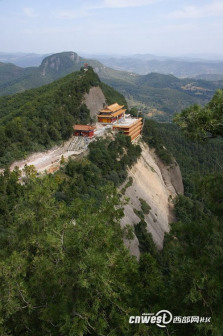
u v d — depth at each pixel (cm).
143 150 9019
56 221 1944
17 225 2292
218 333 1270
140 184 7425
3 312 1555
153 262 2031
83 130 7881
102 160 6594
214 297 1363
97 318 1526
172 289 1639
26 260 1928
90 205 2117
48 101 8669
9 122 7538
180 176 9800
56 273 1616
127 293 1692
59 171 5856
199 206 8550
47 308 1502
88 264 1361
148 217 6538
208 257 1509
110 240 1628
